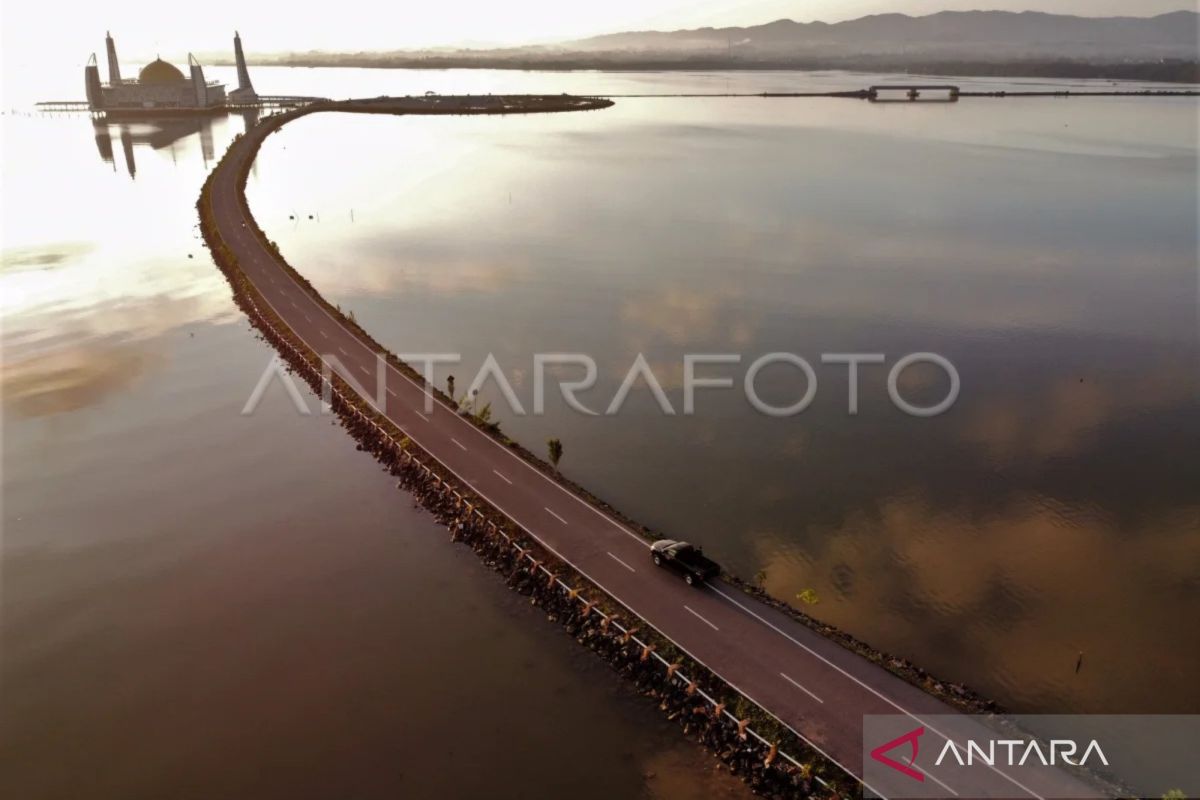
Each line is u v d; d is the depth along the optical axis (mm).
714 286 115500
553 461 62406
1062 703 41000
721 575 49312
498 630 47438
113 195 177500
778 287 114562
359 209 170875
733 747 38125
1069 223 152625
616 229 151500
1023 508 59875
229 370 85312
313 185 197750
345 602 50156
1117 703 41062
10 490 63031
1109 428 72375
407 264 128125
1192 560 53531
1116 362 87125
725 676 40875
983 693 41656
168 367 86062
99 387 81062
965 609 48750
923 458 67250
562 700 42156
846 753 36031
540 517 55938
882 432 71875
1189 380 82375
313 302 103312
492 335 96000
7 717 41625
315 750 39469
